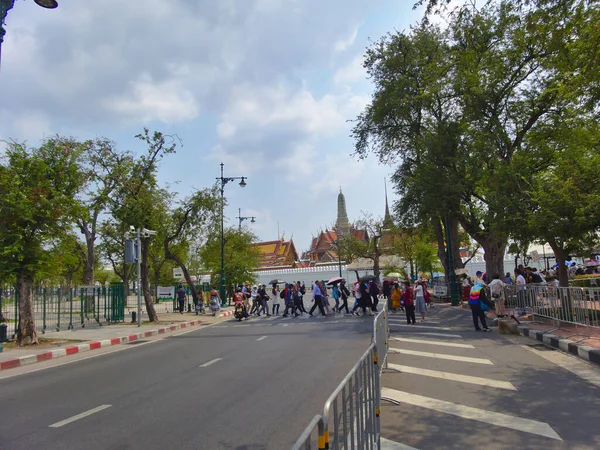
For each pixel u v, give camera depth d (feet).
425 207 80.33
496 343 41.09
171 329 70.28
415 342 43.19
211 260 146.41
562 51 33.37
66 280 172.65
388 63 93.09
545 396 23.24
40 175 51.75
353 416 12.71
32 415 22.71
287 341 47.67
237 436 18.56
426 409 21.76
